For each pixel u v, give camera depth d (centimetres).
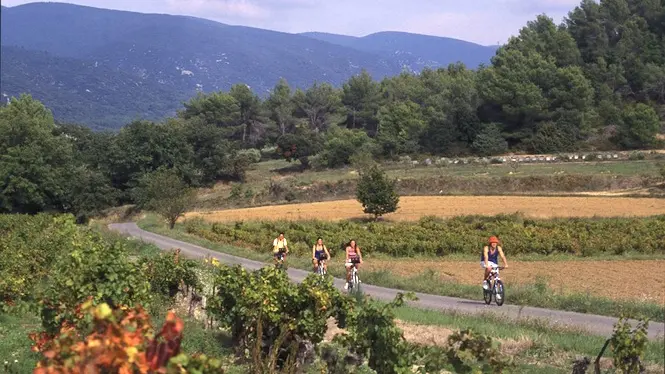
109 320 516
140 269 1481
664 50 12456
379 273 2780
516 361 1214
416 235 4628
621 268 3241
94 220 8331
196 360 548
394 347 928
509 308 2033
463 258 3897
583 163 8594
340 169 10338
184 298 1734
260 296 1195
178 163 10088
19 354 1284
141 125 10044
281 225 5525
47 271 2009
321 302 1186
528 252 4016
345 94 14512
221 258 3672
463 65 15200
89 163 10019
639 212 5456
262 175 10912
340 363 1156
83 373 489
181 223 6112
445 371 1132
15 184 7975
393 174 8562
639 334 927
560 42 12312
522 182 7425
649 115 9881
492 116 11025
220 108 13950
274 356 1129
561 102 10725
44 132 8300
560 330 1553
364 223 5750
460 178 7756
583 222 5028
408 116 11356
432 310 1875
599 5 13250
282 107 14138
